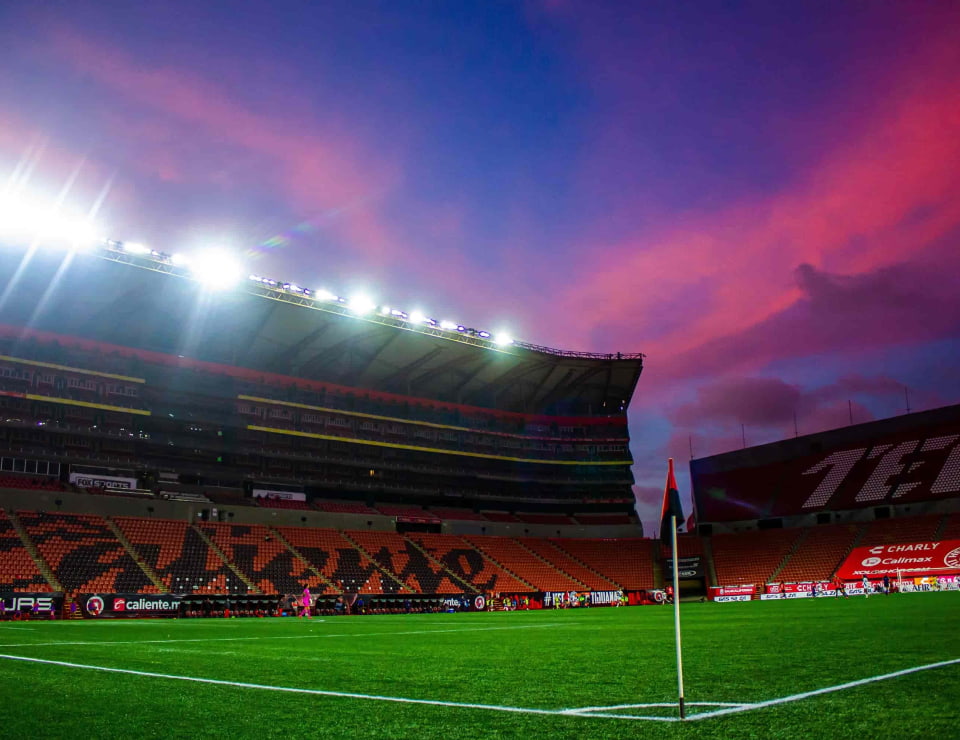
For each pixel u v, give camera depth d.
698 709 7.32
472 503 77.50
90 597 41.94
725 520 78.19
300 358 66.38
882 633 16.75
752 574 67.56
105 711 7.66
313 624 31.25
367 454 69.69
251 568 53.56
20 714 7.52
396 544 64.75
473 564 65.31
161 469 58.56
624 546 74.50
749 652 13.27
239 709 7.71
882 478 70.38
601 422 80.56
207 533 55.88
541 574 66.94
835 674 9.70
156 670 11.53
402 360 69.31
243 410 62.78
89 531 50.44
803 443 79.31
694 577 70.44
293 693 8.84
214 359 63.62
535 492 78.75
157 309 55.97
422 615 45.03
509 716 7.15
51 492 51.34
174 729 6.73
